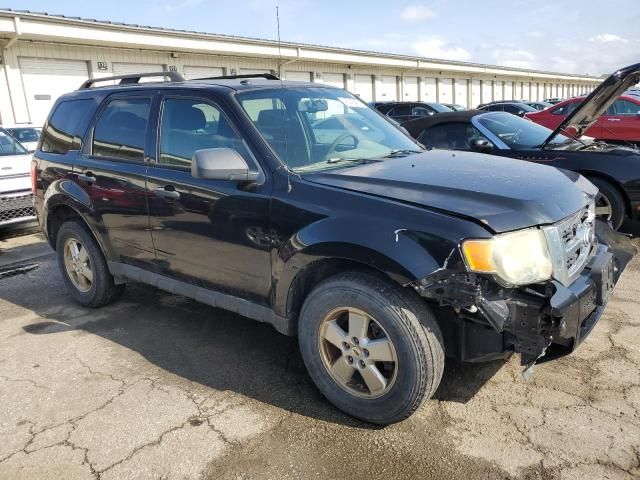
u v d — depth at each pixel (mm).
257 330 4105
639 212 5715
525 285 2523
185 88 3652
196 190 3379
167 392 3252
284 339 3936
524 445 2625
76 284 4719
